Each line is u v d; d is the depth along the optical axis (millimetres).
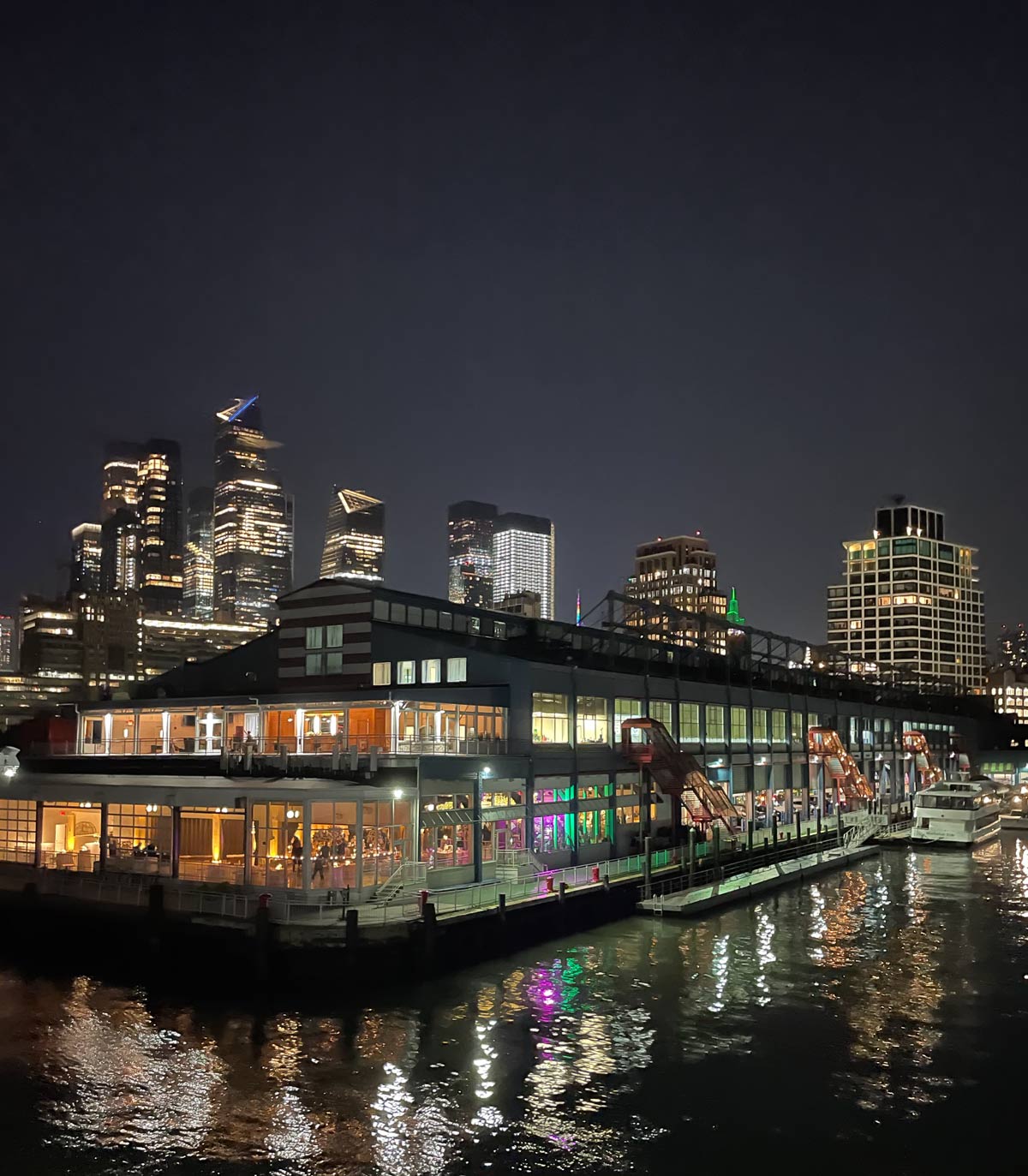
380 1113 31203
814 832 98188
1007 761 172625
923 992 44750
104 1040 37656
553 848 66000
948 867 86875
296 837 49969
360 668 73875
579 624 85562
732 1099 32469
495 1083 33562
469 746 62188
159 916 46469
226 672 81062
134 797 55562
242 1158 28516
